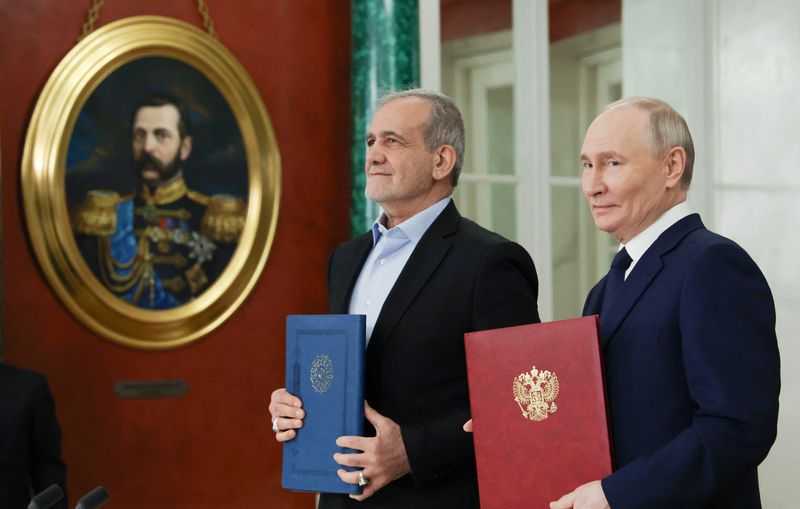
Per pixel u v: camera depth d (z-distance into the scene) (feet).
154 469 14.74
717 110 19.06
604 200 7.43
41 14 14.10
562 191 18.04
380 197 9.30
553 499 7.06
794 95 18.71
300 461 8.54
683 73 19.01
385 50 15.84
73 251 14.08
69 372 14.17
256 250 15.57
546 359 7.18
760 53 18.95
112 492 14.43
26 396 11.67
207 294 15.17
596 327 6.99
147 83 14.79
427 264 9.09
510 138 17.56
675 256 7.17
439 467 8.50
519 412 7.25
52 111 13.94
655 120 7.32
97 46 14.30
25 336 13.88
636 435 7.00
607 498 6.61
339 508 9.00
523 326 7.32
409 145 9.21
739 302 6.74
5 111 13.83
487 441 7.38
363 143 16.01
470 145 17.16
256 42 15.88
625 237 7.57
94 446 14.32
